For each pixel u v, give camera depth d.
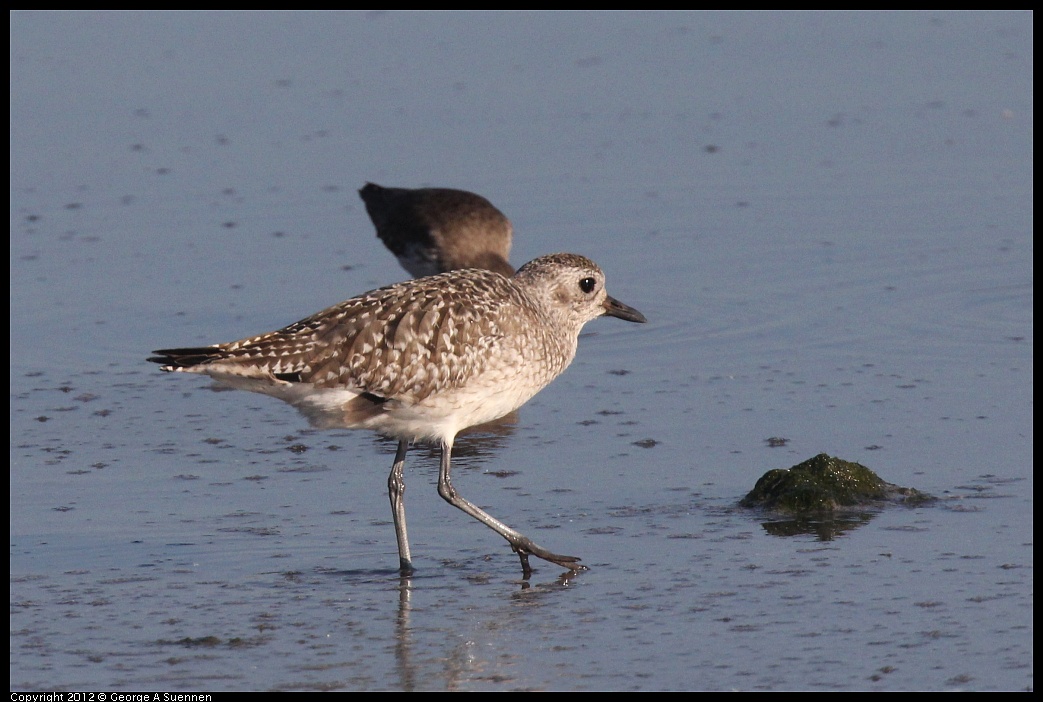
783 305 17.36
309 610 10.47
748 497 12.19
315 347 11.03
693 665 9.38
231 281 18.64
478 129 23.52
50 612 10.44
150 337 16.97
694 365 15.77
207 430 14.41
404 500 12.71
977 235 19.22
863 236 19.33
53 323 17.34
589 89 25.03
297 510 12.45
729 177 21.52
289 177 22.03
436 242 18.72
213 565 11.32
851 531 11.49
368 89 25.20
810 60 26.06
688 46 26.86
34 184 21.69
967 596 10.21
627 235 19.67
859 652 9.45
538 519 12.05
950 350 15.77
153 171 22.20
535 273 12.45
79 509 12.43
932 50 26.23
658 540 11.50
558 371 12.43
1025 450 13.03
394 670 9.46
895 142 22.55
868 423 13.86
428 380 11.27
